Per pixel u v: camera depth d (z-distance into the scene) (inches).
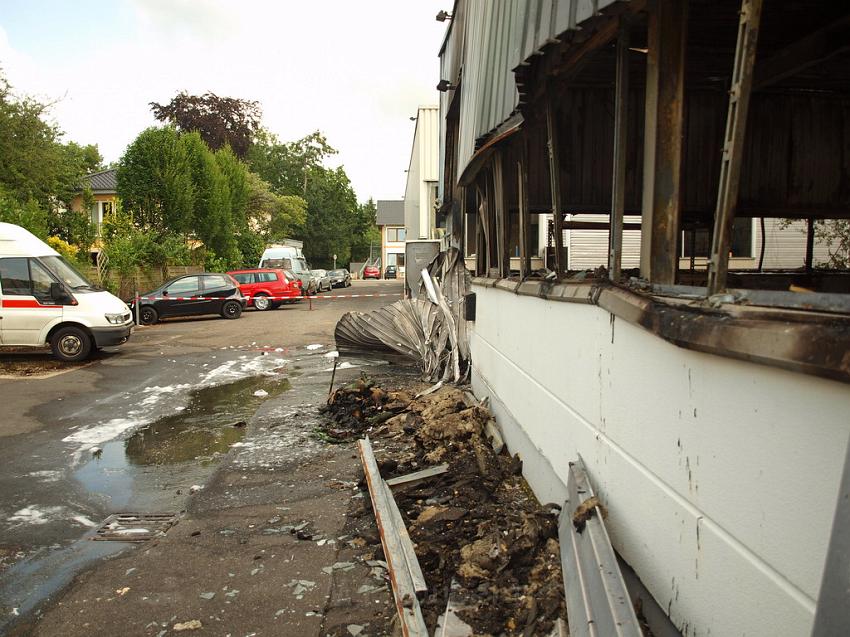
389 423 283.6
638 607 100.3
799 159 236.4
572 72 136.8
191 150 1286.9
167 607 135.3
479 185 296.0
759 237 303.7
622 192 118.5
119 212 1173.7
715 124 233.6
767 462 64.7
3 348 567.5
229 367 476.4
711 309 76.2
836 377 52.0
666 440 89.1
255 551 162.7
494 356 249.6
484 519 162.9
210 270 1310.3
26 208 945.5
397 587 128.4
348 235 3265.3
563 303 145.7
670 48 98.8
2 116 984.9
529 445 185.2
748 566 68.4
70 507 198.7
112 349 584.1
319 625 127.0
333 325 775.7
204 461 245.3
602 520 107.0
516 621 117.0
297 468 232.5
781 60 159.5
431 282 433.7
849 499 47.4
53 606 136.8
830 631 47.6
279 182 2982.3
